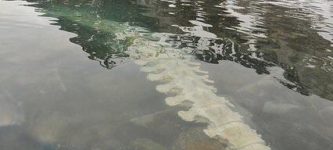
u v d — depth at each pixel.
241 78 5.74
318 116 4.70
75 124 4.03
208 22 9.75
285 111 4.77
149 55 6.46
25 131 3.85
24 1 10.45
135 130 3.99
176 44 7.29
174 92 5.01
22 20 8.10
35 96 4.59
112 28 8.25
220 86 5.39
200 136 3.98
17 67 5.43
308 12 13.06
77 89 4.89
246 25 9.79
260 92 5.28
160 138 3.88
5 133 3.79
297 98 5.17
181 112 4.46
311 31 9.62
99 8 10.77
